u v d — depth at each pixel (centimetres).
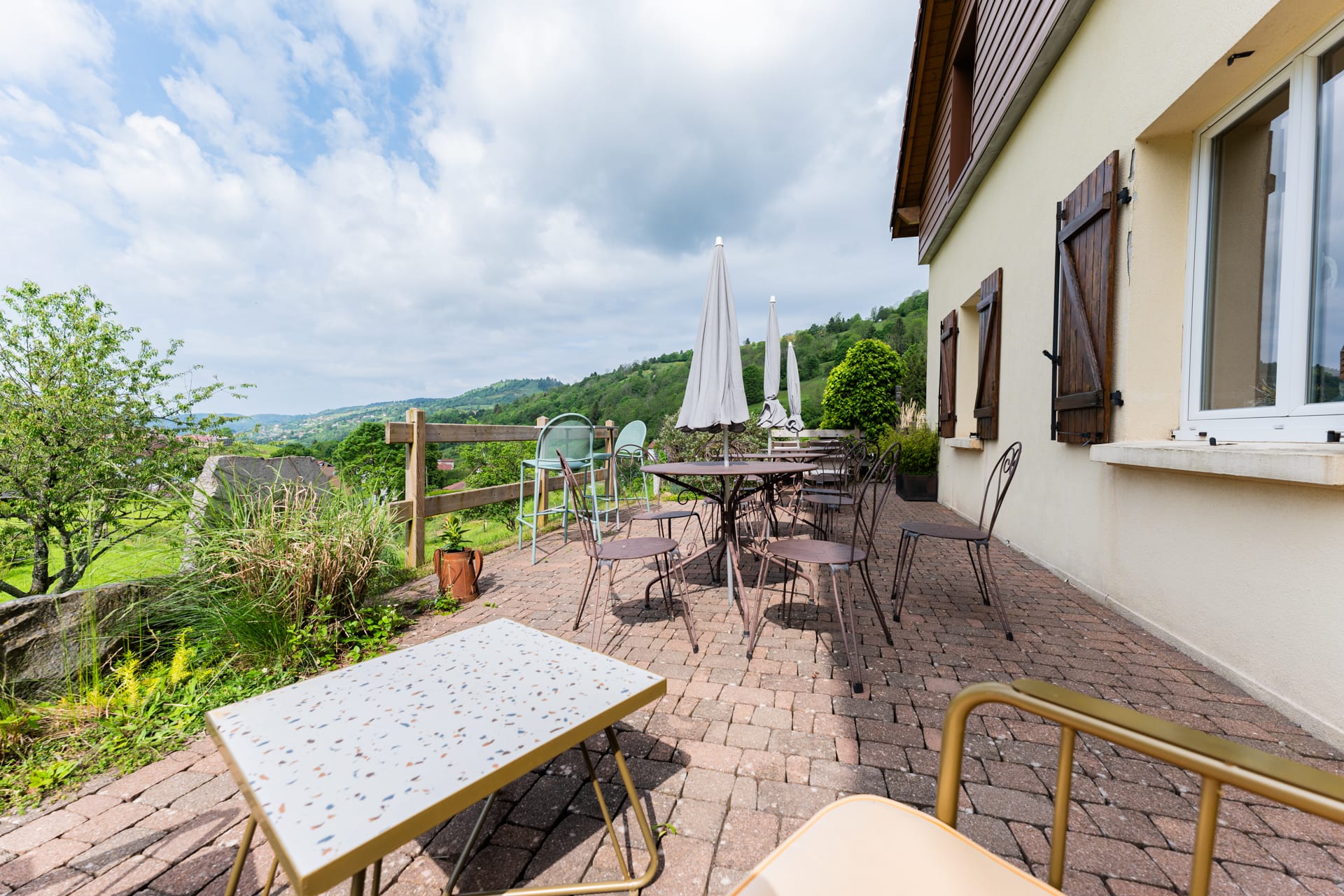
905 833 85
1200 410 280
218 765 187
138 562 295
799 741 192
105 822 159
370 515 328
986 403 552
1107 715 70
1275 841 144
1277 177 238
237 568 271
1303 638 196
